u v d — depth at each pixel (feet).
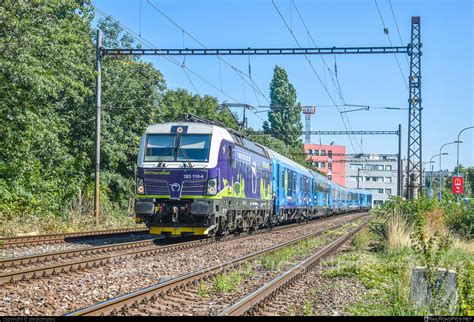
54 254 47.03
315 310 30.60
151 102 114.32
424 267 32.37
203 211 62.18
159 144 65.46
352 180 437.58
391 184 432.25
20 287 33.04
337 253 61.16
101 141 104.58
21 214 79.05
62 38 76.74
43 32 71.46
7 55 66.69
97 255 50.65
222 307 29.86
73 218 83.30
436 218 73.46
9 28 67.15
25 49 68.49
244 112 96.43
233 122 183.83
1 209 77.97
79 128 105.09
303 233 92.38
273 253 56.90
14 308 27.61
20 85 70.03
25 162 81.25
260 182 88.33
